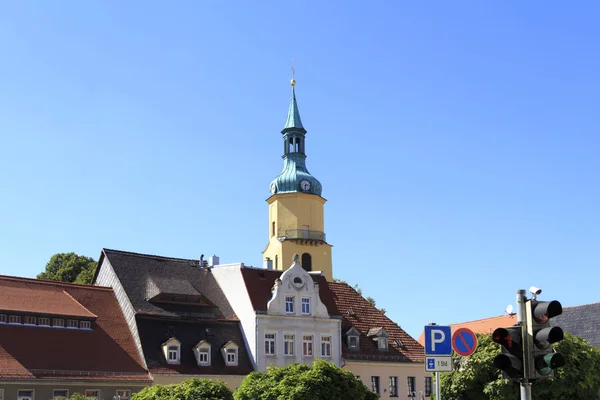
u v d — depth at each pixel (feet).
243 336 238.27
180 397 154.40
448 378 138.31
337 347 249.96
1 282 211.20
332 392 165.78
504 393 130.93
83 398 166.09
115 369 205.46
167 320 224.53
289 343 241.96
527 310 58.18
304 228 371.76
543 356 57.36
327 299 260.62
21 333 199.00
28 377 188.55
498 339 58.39
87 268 323.57
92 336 211.20
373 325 272.72
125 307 225.15
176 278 244.42
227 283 249.55
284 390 163.12
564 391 131.85
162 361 214.90
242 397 167.94
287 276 246.68
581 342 138.51
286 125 387.75
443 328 84.99
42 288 217.97
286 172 380.58
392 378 260.21
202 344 223.51
